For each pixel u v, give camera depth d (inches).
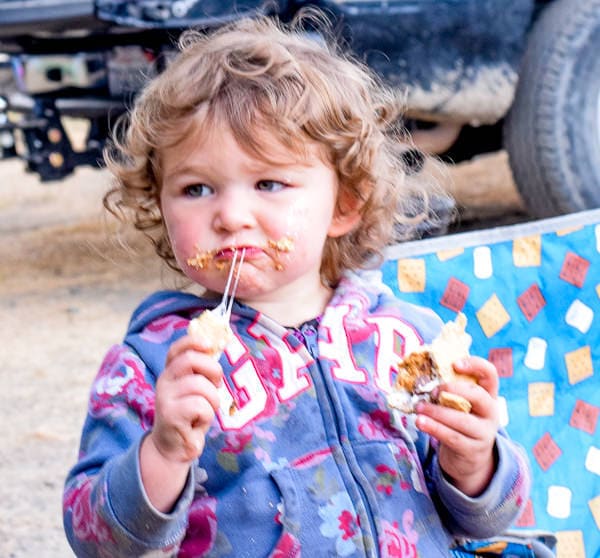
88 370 205.0
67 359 212.1
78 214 382.3
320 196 83.1
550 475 111.0
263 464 79.6
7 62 297.3
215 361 73.5
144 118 84.7
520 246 113.4
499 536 94.5
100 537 74.3
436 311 109.9
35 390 195.3
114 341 222.1
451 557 85.8
